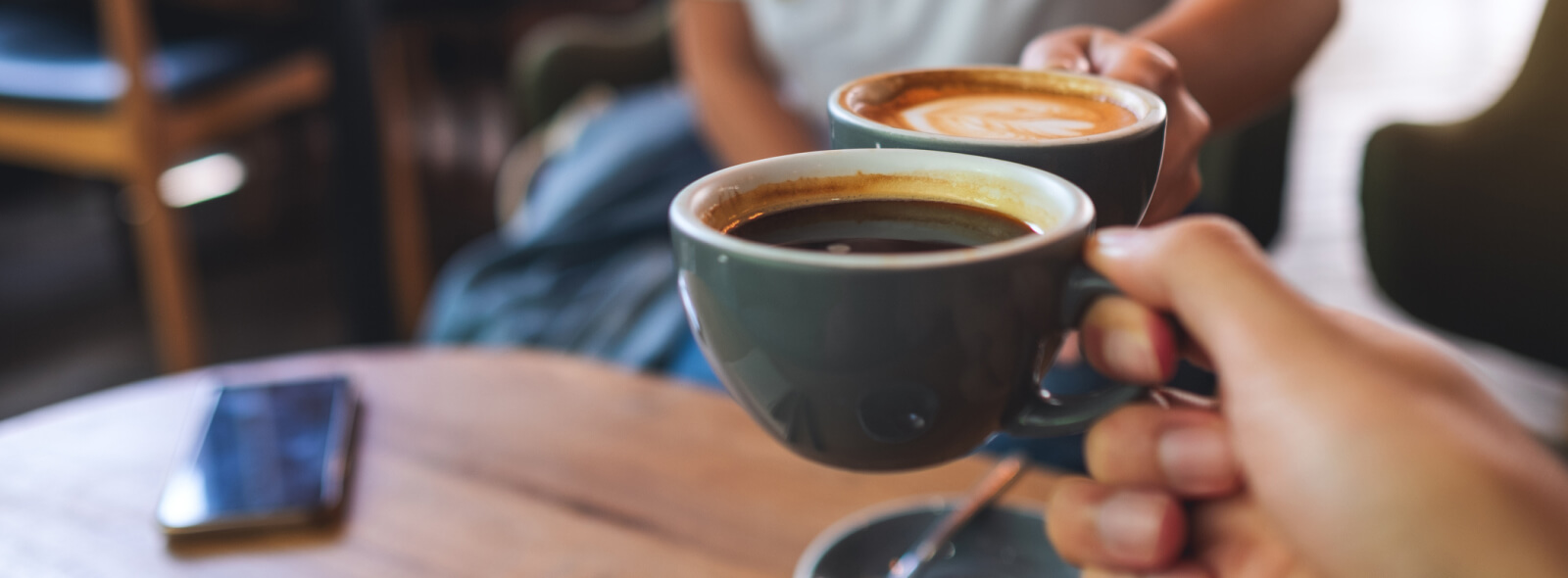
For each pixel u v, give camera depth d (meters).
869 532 0.78
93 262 3.14
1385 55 4.84
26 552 0.81
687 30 1.67
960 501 0.80
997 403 0.58
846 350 0.56
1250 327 0.58
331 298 2.99
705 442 0.89
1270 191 1.76
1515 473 0.57
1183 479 0.64
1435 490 0.57
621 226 1.70
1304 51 0.91
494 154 4.16
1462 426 0.58
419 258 2.68
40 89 2.07
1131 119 0.65
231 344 2.72
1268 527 0.65
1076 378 1.10
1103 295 0.58
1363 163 1.66
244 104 2.34
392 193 2.47
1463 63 4.65
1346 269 2.92
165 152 2.11
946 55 1.37
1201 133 0.74
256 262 3.21
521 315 1.54
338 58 2.15
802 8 1.49
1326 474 0.58
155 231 2.14
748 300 0.56
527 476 0.86
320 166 3.58
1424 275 1.62
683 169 1.83
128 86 2.01
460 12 2.86
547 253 1.67
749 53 1.66
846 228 0.60
